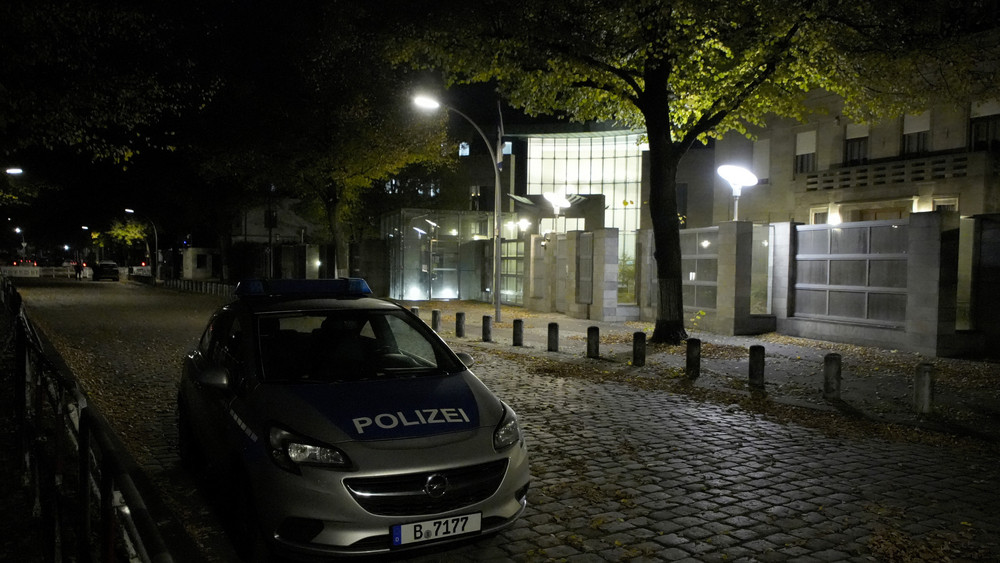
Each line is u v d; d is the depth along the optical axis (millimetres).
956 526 5027
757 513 5277
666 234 15953
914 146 26047
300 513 3775
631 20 13312
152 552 2207
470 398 4629
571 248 23641
